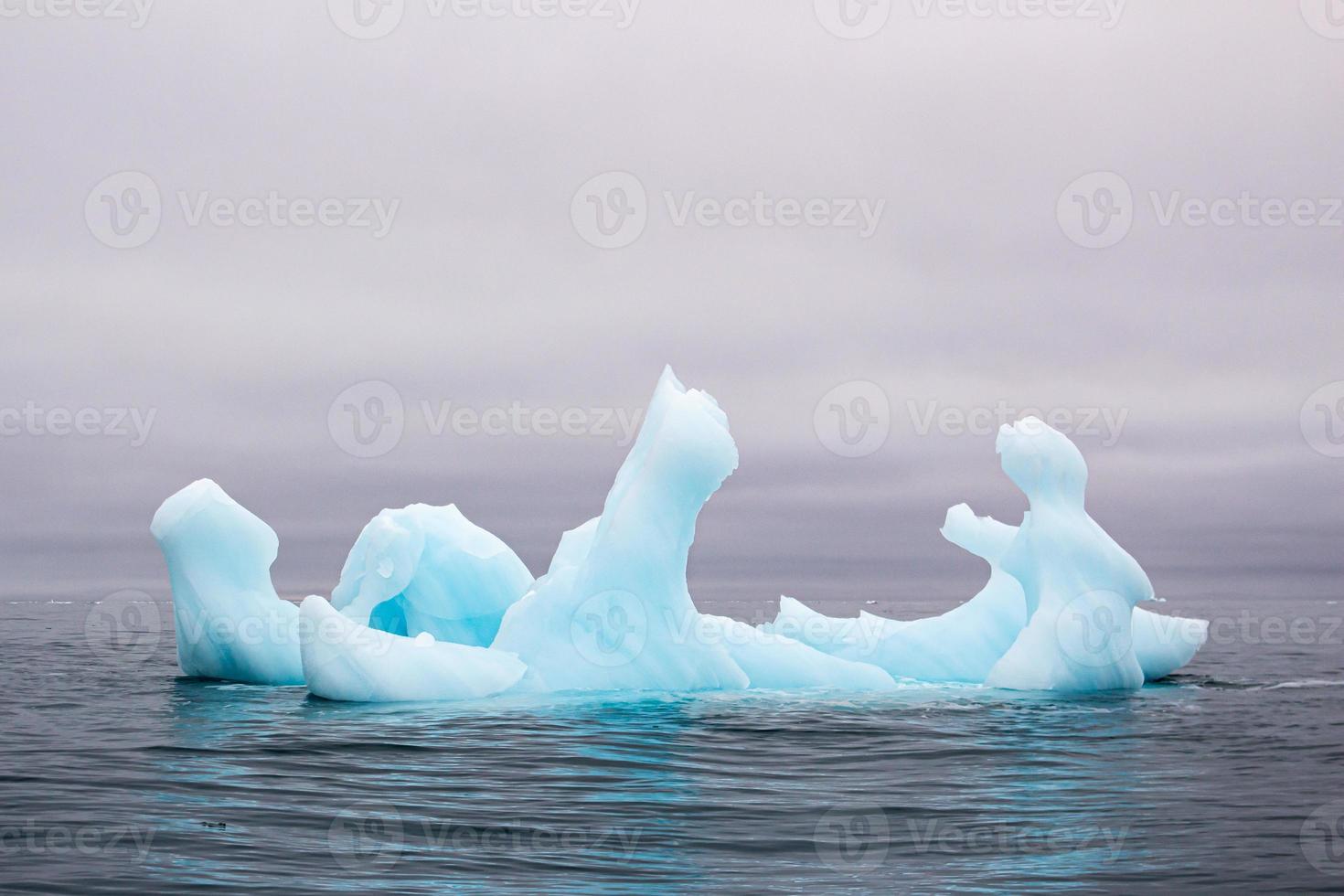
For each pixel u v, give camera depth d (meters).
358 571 17.45
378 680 13.00
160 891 5.73
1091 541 14.89
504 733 10.65
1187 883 5.98
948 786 8.42
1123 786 8.45
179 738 10.43
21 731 10.95
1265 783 8.60
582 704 12.62
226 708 12.65
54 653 21.47
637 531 13.78
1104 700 13.59
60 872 6.04
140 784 8.35
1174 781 8.65
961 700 13.42
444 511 17.97
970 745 10.23
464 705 12.59
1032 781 8.66
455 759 9.36
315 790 8.14
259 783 8.40
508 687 13.32
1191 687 15.41
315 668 13.30
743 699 13.22
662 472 13.89
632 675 13.54
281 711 12.27
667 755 9.61
